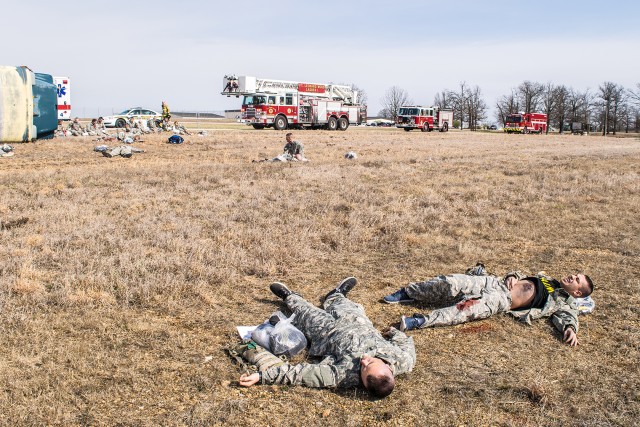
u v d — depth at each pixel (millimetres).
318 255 7629
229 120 84312
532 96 84062
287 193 12219
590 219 10297
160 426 3566
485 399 3963
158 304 5652
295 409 3824
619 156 24438
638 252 7984
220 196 11766
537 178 15961
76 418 3631
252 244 7934
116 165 17281
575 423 3680
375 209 10711
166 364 4395
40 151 20391
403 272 6980
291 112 43000
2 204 10258
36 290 5805
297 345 4617
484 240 8680
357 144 29031
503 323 5355
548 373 4371
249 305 5746
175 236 8211
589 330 5250
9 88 21703
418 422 3691
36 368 4234
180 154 21156
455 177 15797
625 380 4258
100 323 5098
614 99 81438
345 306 5035
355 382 4109
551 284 5531
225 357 4559
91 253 7270
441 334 5098
